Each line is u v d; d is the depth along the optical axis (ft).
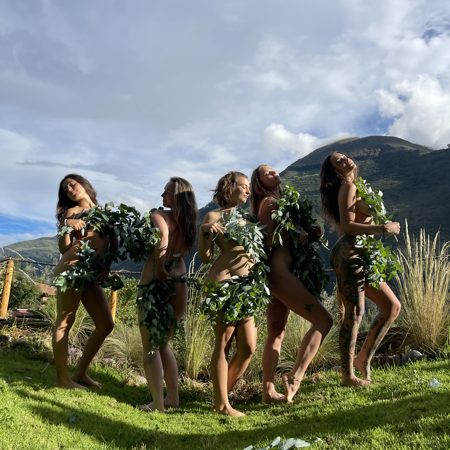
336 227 11.89
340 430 7.30
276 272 11.35
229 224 11.13
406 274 14.42
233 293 10.68
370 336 11.05
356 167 11.69
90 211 11.95
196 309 15.25
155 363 11.33
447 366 10.37
